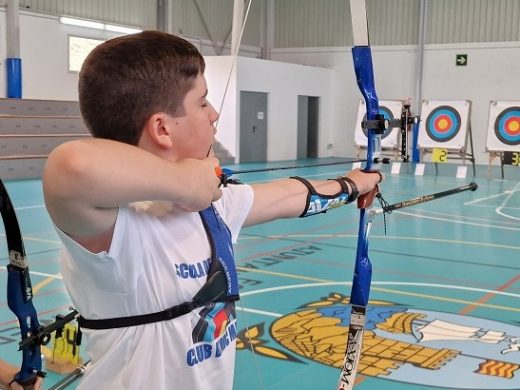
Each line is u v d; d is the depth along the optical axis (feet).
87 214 2.24
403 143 4.56
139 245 2.53
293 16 47.93
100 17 37.50
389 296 11.51
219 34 45.39
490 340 9.25
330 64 47.03
